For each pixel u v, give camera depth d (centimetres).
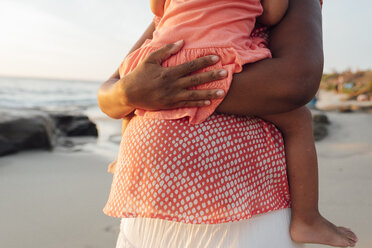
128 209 103
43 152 638
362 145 620
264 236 108
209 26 105
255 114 102
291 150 115
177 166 99
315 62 99
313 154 115
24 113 675
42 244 272
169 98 100
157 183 99
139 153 104
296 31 105
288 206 118
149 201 99
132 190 104
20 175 475
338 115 991
